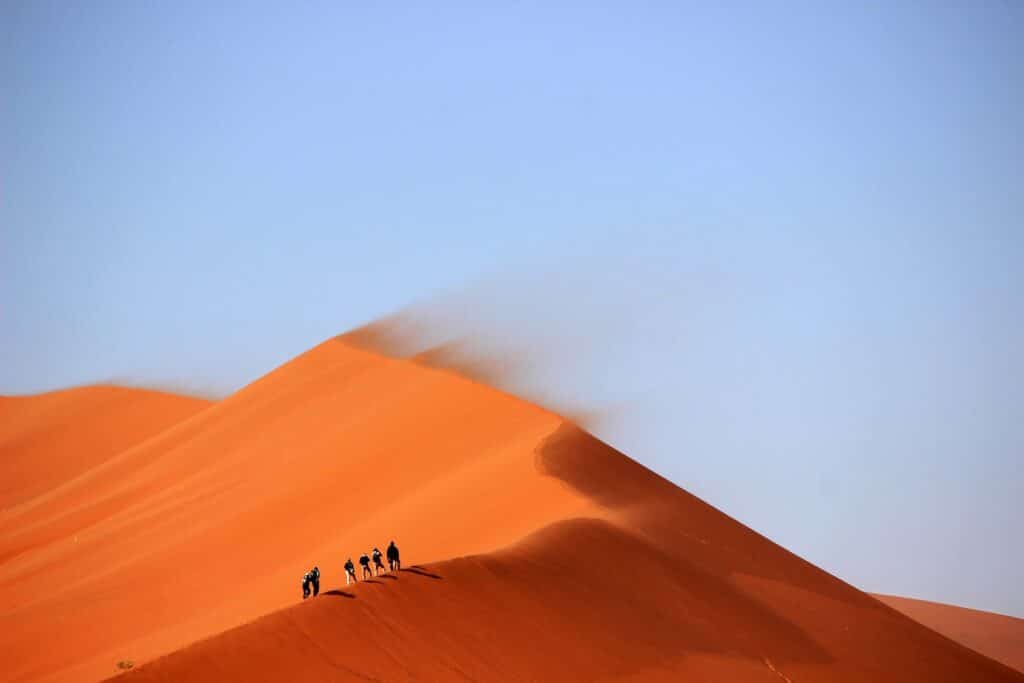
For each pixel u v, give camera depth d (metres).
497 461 194.12
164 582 194.12
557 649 116.69
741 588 159.75
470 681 104.94
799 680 135.12
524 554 133.62
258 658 98.69
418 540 165.25
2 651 168.62
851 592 184.62
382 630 107.19
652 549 154.88
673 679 120.88
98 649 167.75
